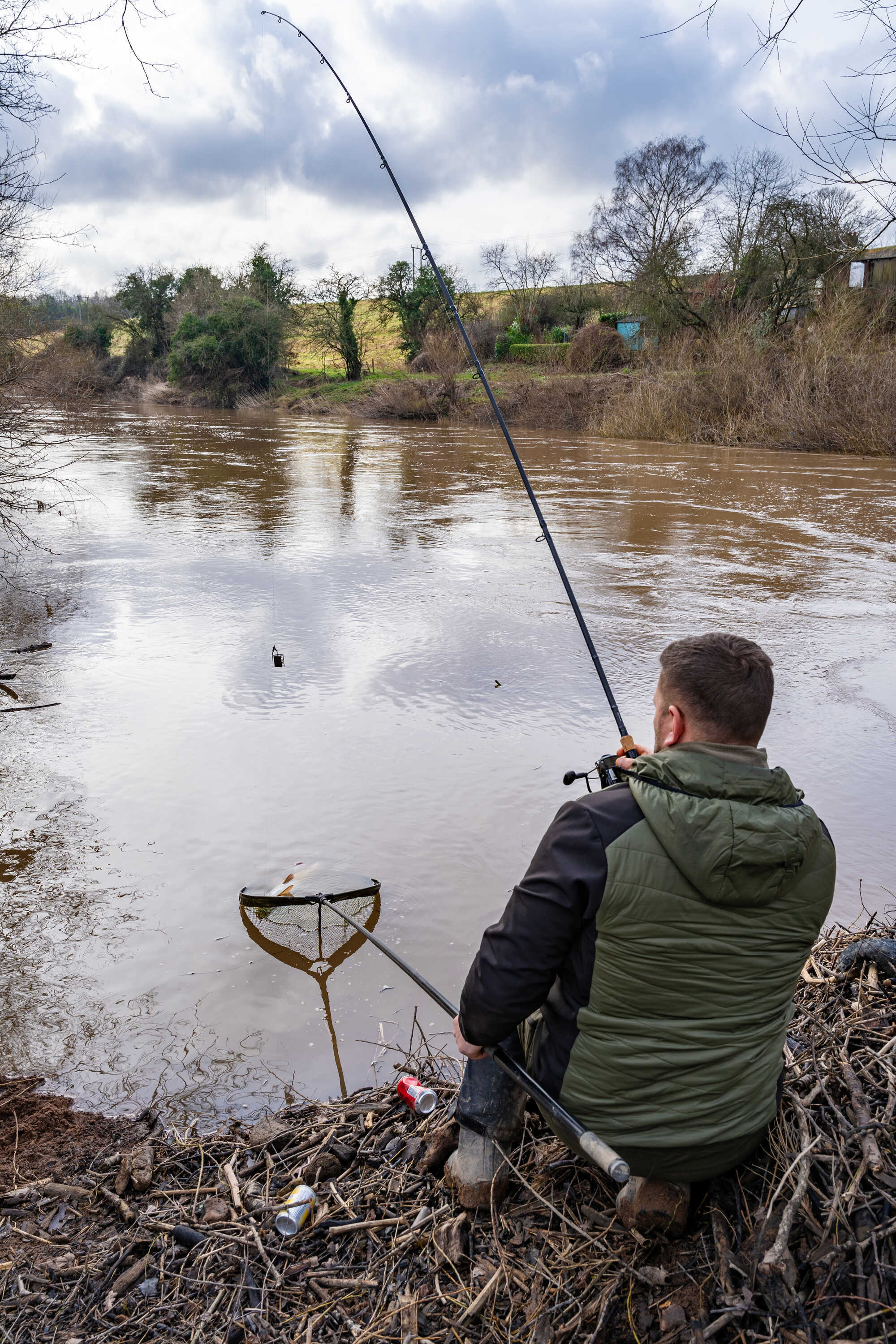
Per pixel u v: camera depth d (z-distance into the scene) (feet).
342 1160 7.91
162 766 16.08
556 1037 6.07
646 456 69.46
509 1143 7.27
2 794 14.97
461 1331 6.23
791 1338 5.71
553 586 29.17
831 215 86.84
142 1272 7.04
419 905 12.10
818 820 5.61
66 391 29.27
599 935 5.61
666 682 5.92
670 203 110.32
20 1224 7.54
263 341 152.66
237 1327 6.53
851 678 21.11
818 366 75.25
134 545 34.42
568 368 122.31
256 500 46.26
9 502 29.37
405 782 15.57
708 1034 5.66
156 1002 10.34
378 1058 9.50
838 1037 8.16
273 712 18.62
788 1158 6.63
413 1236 7.00
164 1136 8.49
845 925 11.49
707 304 104.01
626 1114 5.91
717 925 5.44
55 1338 6.51
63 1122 8.67
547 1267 6.53
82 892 12.37
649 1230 6.44
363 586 28.89
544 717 18.52
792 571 32.12
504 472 59.26
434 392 117.08
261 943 11.37
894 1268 5.94
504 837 13.82
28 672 20.81
